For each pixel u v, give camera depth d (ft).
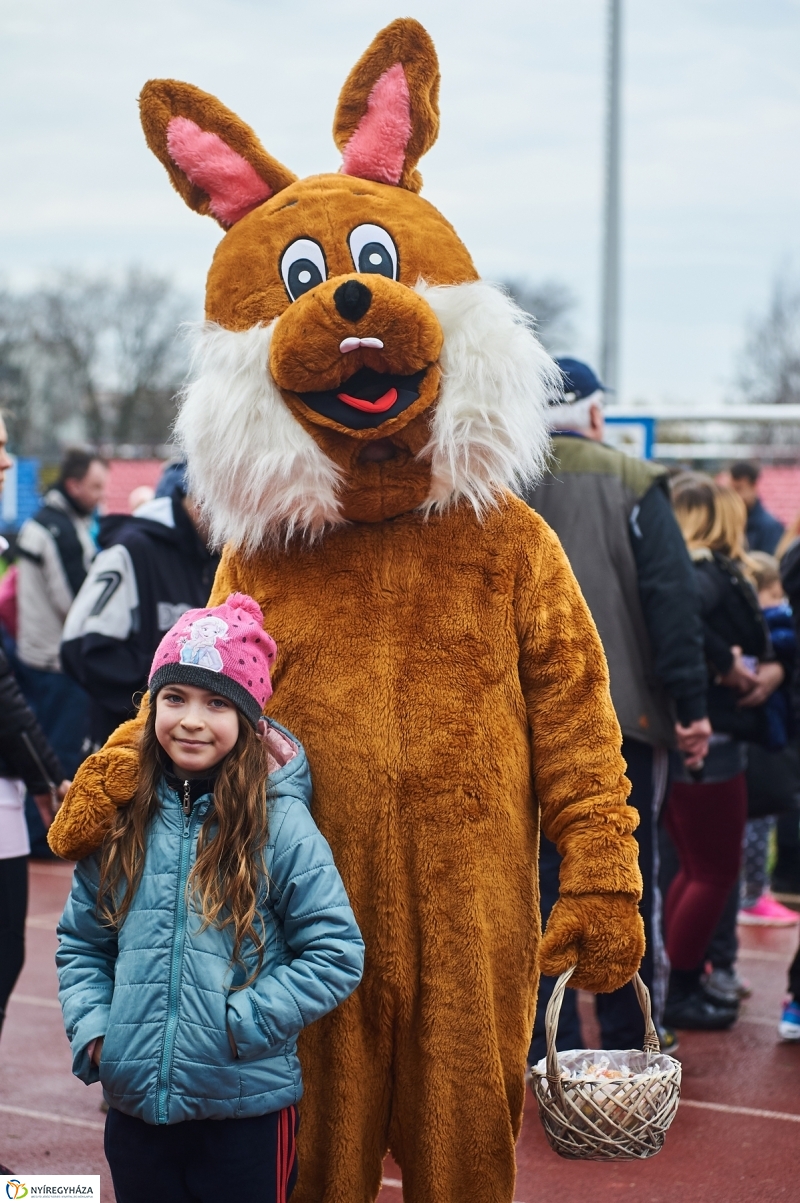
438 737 8.41
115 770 8.19
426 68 9.27
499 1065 8.39
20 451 130.93
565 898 8.38
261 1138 7.84
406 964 8.39
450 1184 8.38
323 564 8.87
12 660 26.22
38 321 131.95
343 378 8.43
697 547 16.33
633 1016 13.48
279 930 8.10
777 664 16.08
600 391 14.43
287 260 8.77
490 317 8.67
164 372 132.05
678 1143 12.80
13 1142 12.82
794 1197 11.58
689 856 15.89
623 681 13.26
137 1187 7.95
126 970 7.84
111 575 14.46
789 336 128.26
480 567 8.77
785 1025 15.74
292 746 8.41
